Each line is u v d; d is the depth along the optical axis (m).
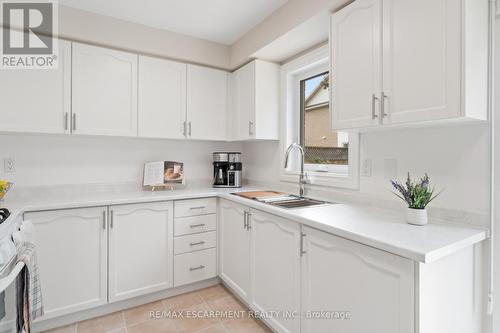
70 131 2.11
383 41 1.37
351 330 1.25
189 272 2.40
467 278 1.22
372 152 1.78
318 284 1.43
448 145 1.41
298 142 2.59
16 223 1.58
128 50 2.35
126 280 2.13
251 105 2.52
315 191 2.21
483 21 1.20
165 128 2.51
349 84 1.56
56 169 2.33
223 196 2.39
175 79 2.56
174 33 2.49
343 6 1.65
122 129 2.32
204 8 2.10
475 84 1.15
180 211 2.35
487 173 1.27
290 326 1.63
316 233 1.45
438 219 1.44
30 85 1.99
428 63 1.20
